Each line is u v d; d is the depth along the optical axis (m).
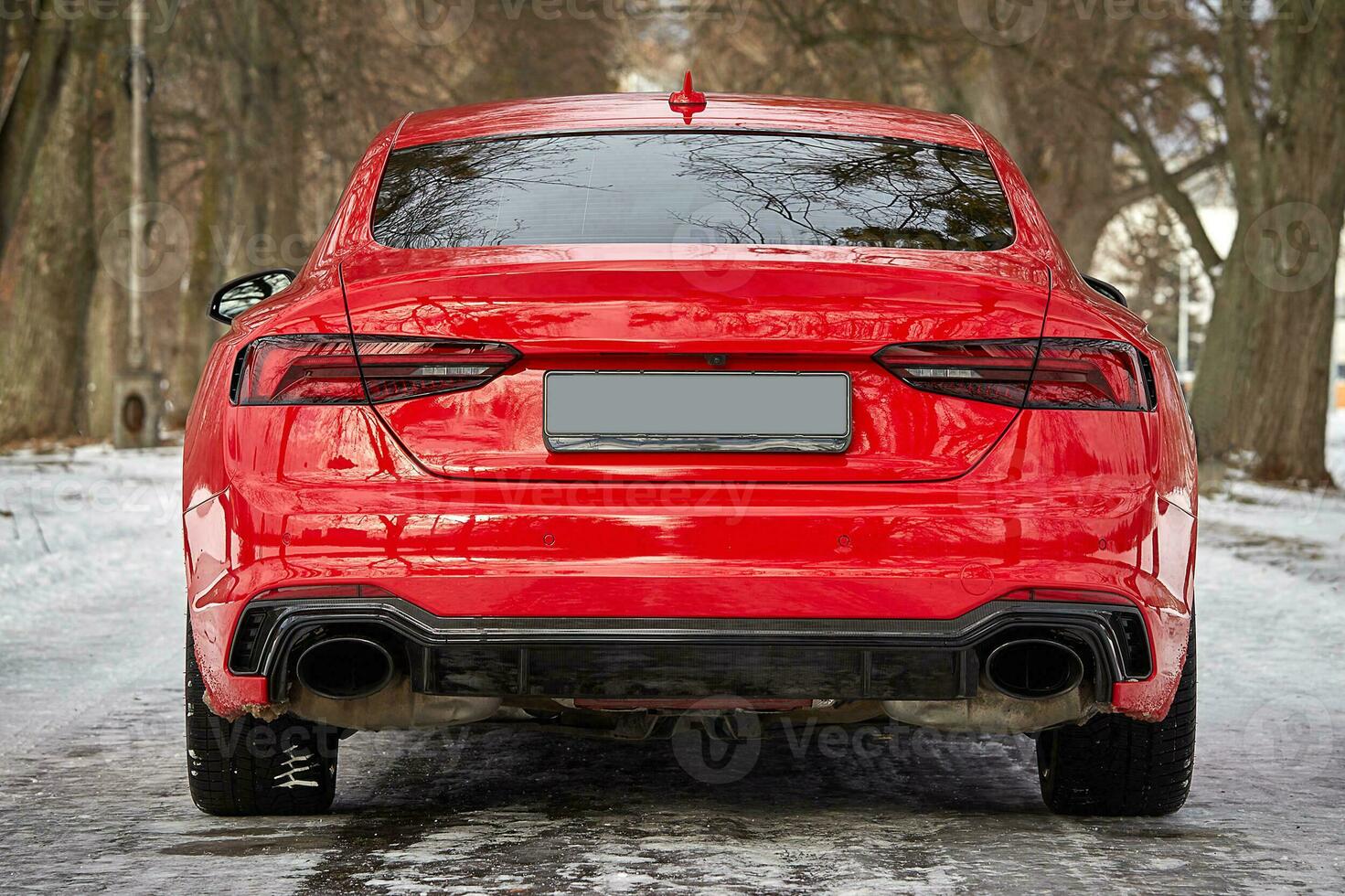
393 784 7.28
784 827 6.41
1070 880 5.61
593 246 6.00
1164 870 5.77
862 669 5.55
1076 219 52.06
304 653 5.55
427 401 5.61
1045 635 5.65
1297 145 38.19
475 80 54.88
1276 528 23.86
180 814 6.75
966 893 5.41
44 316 45.56
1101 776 6.44
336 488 5.60
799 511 5.53
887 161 6.73
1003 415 5.63
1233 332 39.44
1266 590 15.92
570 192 6.41
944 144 6.96
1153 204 62.75
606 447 5.56
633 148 6.70
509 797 7.00
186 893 5.46
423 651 5.55
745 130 6.85
